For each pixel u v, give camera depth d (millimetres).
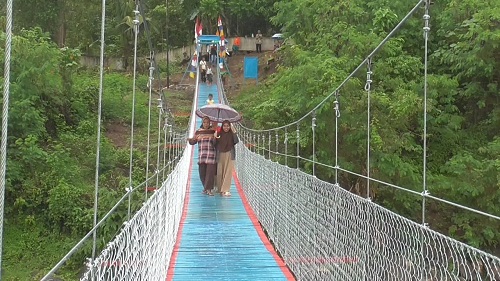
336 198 3648
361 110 9461
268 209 6480
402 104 9023
